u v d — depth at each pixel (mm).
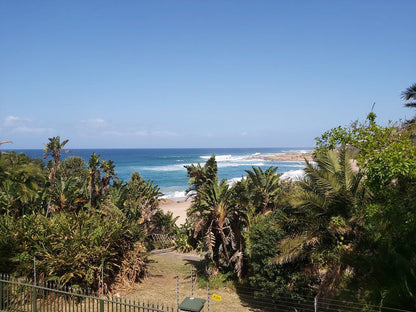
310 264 12828
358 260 10516
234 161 158750
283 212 15047
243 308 13914
